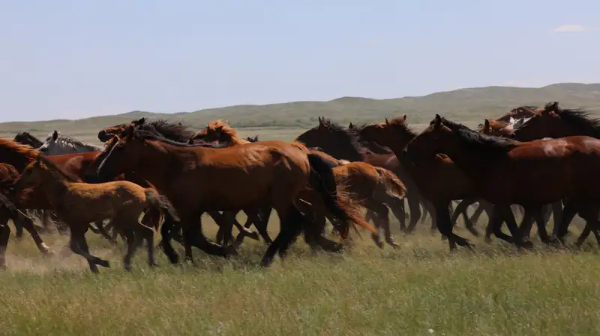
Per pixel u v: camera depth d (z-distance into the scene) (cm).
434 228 2188
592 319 867
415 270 1229
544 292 1021
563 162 1588
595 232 1619
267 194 1499
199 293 1127
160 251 1700
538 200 1612
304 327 883
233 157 1483
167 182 1474
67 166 1841
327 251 1655
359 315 924
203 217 2738
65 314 980
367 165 1803
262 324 895
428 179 1708
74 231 1499
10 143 1747
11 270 1550
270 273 1286
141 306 1027
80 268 1551
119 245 1875
